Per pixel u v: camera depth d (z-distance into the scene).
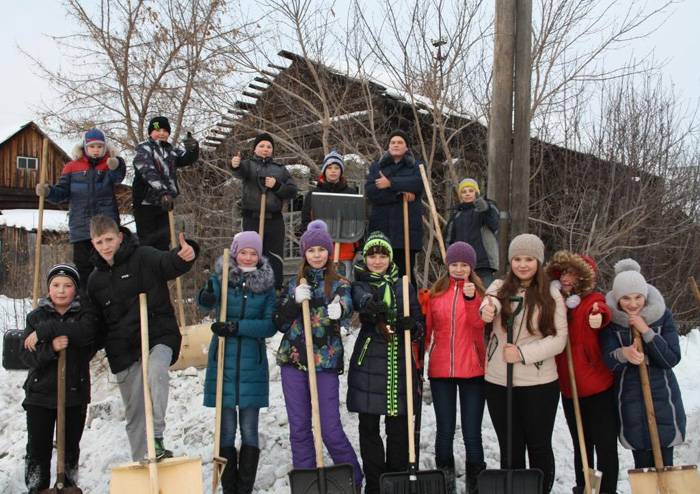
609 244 10.07
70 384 4.07
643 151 11.43
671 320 4.05
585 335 4.11
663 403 3.97
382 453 4.12
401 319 4.13
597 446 4.10
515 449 4.07
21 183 23.28
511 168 6.14
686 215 11.80
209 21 10.08
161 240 6.07
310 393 4.14
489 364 4.14
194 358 6.19
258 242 4.39
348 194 5.63
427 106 8.88
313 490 3.84
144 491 3.64
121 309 4.08
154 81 10.62
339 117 9.27
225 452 4.17
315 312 4.21
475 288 4.31
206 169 10.59
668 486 3.75
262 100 10.50
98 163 5.75
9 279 13.77
